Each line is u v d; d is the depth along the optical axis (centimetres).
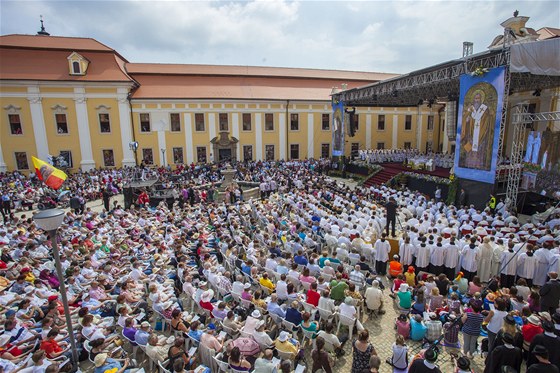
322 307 759
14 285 854
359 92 2859
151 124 3384
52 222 559
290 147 3869
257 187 2584
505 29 1470
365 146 4191
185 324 733
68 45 3241
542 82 2147
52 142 3122
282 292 827
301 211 1611
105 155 3278
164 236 1315
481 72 1579
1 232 1248
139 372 591
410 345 730
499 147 1705
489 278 1005
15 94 2975
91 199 2514
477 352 715
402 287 819
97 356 580
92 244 1179
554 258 925
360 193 2209
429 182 2239
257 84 3909
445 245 1052
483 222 1357
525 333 613
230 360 574
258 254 1069
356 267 902
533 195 1808
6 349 639
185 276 898
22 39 3173
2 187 2438
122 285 845
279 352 631
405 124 4319
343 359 706
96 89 3159
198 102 3491
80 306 824
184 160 3531
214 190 2364
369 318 858
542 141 1617
